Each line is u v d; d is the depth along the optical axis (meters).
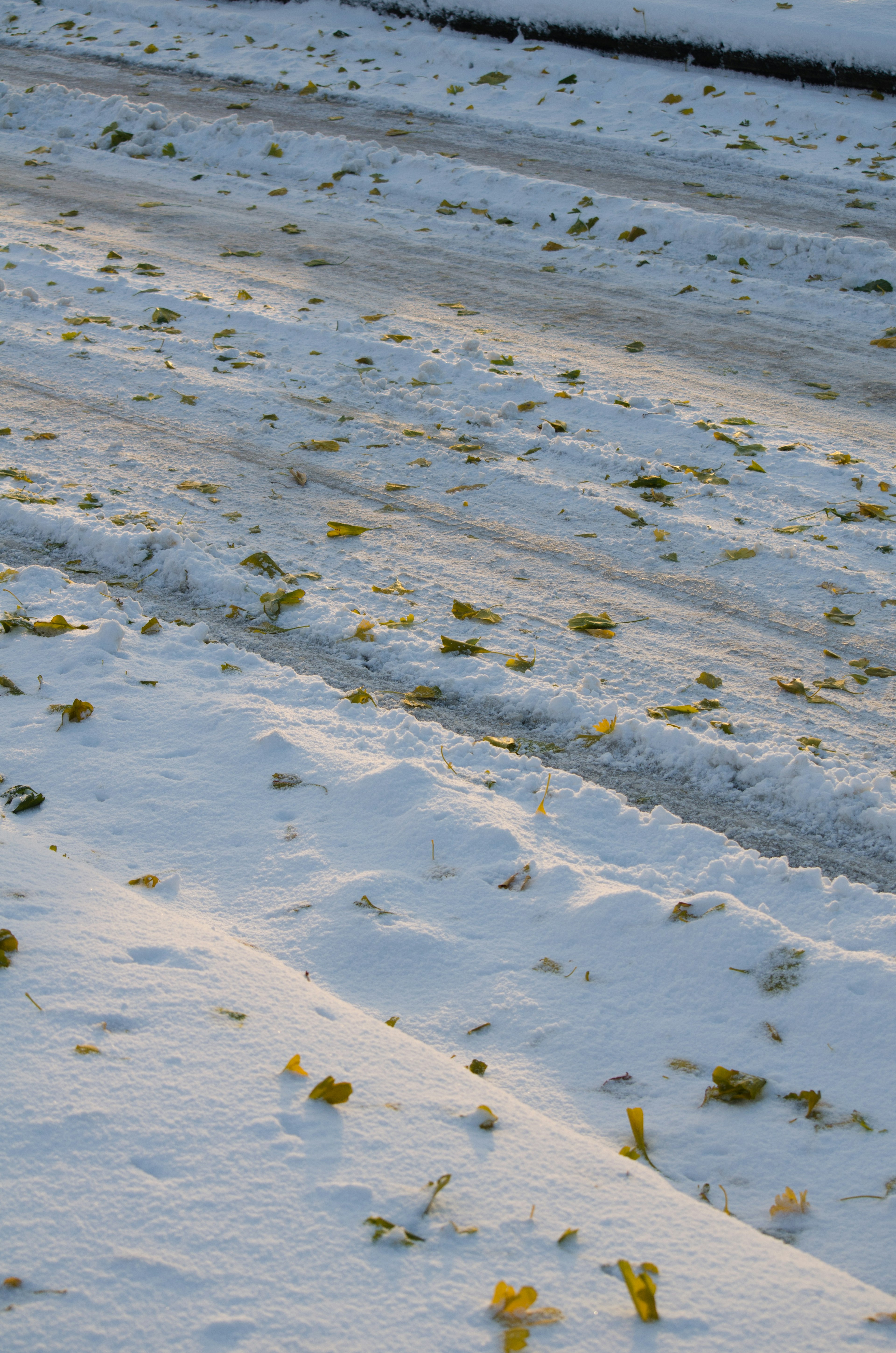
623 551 5.86
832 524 6.12
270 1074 2.37
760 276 9.88
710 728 4.46
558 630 5.14
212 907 3.22
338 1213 2.04
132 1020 2.47
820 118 13.07
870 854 3.86
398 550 5.76
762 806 4.10
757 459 6.79
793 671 4.91
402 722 4.23
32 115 13.64
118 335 8.16
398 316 8.72
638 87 14.15
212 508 6.01
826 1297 1.96
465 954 3.10
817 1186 2.48
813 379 7.98
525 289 9.47
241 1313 1.83
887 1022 2.89
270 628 5.02
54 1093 2.23
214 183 11.91
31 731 3.98
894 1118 2.66
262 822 3.60
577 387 7.66
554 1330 1.85
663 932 3.16
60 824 3.50
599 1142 2.54
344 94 14.36
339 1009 2.64
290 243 10.24
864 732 4.50
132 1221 1.98
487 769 4.04
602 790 3.95
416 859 3.46
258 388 7.45
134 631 4.80
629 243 10.50
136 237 10.23
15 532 5.70
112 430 6.83
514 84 14.51
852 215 10.86
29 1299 1.82
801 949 3.10
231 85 14.85
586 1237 2.05
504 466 6.66
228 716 4.13
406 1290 1.90
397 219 10.98
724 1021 2.93
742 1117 2.65
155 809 3.62
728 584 5.59
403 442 6.90
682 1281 1.97
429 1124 2.28
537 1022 2.89
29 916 2.79
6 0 18.33
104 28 17.12
